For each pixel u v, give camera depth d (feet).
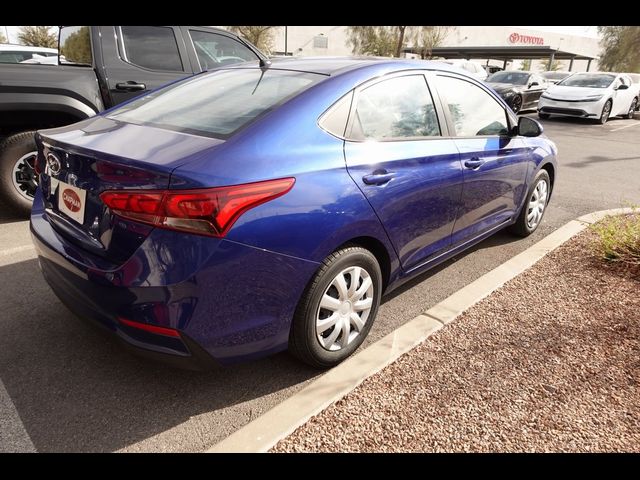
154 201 6.50
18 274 11.95
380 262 9.58
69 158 7.70
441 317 10.21
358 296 8.79
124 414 7.65
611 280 12.10
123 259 6.87
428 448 6.97
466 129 11.46
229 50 19.67
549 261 13.24
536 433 7.27
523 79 54.70
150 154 7.01
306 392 7.97
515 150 13.12
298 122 7.92
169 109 9.08
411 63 10.38
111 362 8.86
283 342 7.91
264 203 6.99
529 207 14.99
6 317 10.12
